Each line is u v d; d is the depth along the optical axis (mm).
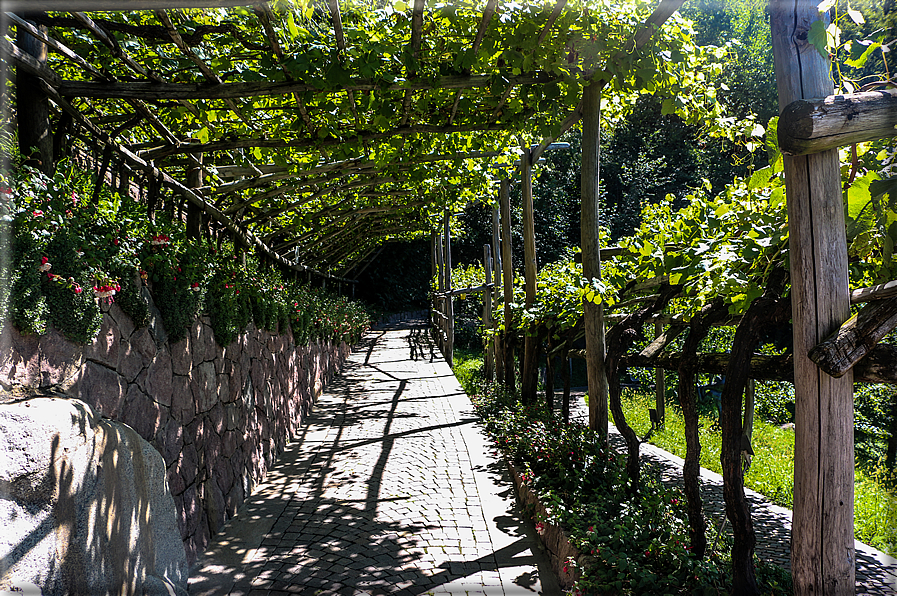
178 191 3947
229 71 2955
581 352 5137
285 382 6066
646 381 9836
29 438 1768
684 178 19359
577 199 22922
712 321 2801
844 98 1557
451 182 5977
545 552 3316
